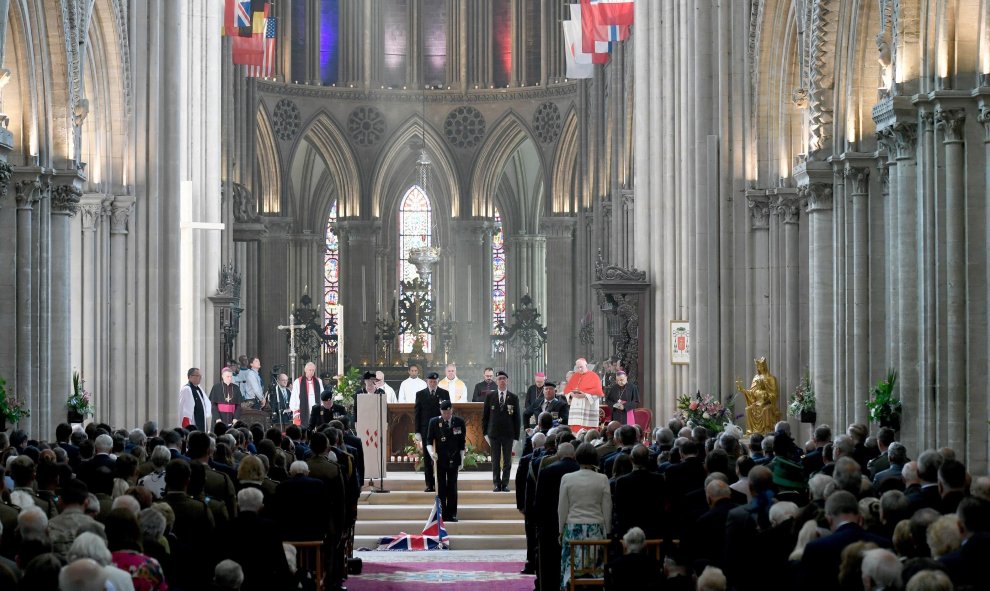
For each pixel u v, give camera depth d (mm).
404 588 21016
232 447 18078
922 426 21531
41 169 25938
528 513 20703
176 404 33312
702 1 34094
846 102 26594
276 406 38781
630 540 12680
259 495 12648
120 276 32469
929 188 21266
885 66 22891
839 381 26984
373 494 29625
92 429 19531
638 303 42250
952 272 20938
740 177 33125
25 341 25828
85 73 30969
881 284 26203
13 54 25688
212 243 44094
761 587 11336
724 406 32875
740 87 33188
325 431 20594
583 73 47156
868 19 25641
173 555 12055
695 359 34188
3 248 25766
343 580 20891
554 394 29812
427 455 29641
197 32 43750
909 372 22453
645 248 43219
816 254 28141
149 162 32875
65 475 14336
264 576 12359
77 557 9523
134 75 32438
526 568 22594
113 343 32469
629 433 17234
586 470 16781
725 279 33188
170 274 33375
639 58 43406
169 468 13117
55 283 27047
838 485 12133
